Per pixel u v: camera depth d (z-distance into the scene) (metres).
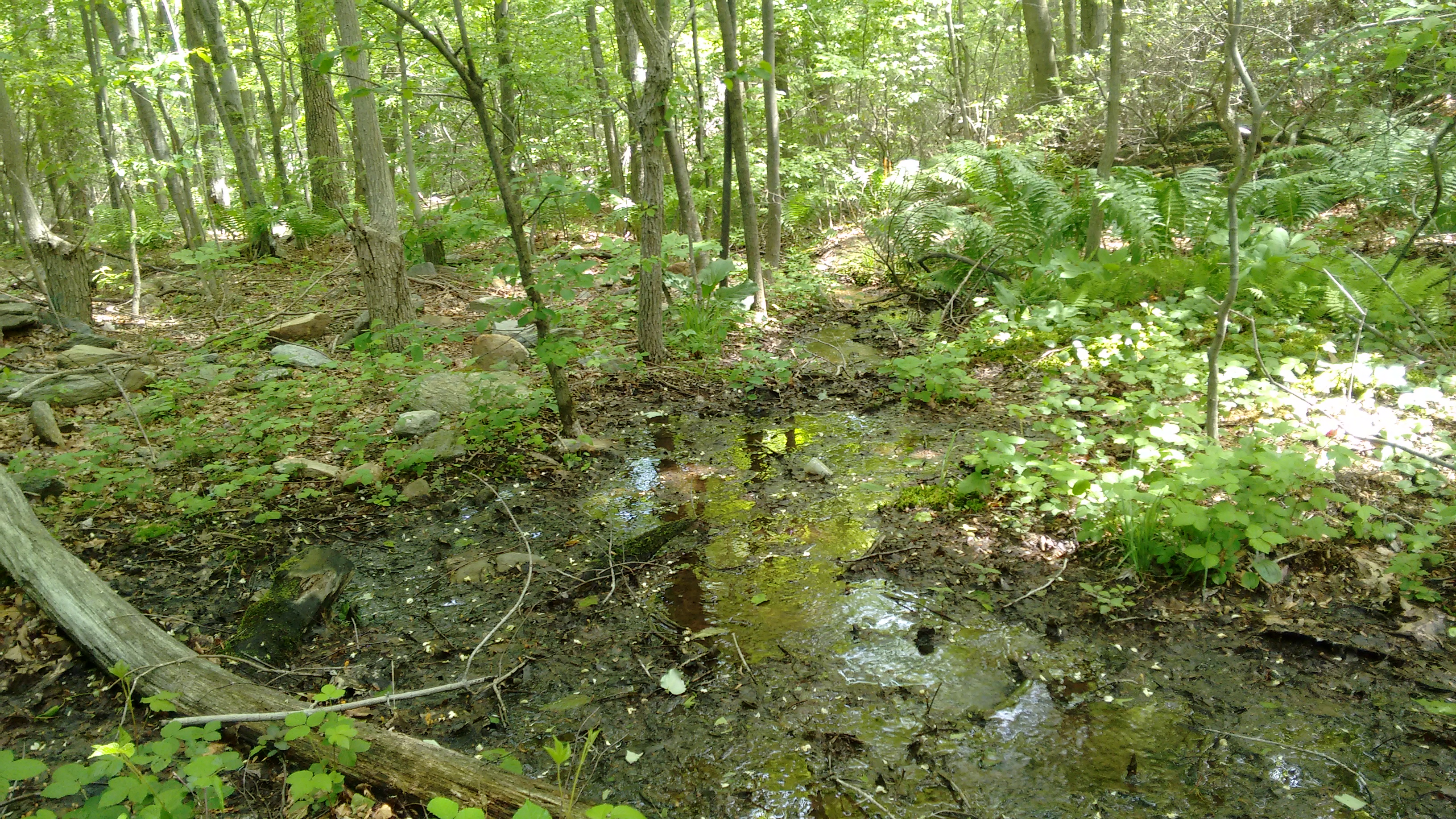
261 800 2.49
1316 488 3.57
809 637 3.38
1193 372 5.29
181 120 19.59
